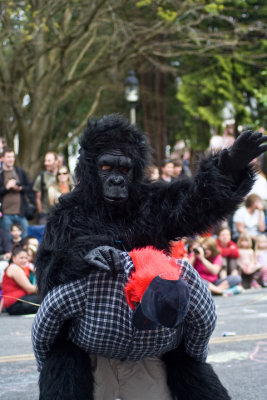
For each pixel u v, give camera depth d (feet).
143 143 9.84
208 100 61.11
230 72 59.41
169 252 9.88
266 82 61.21
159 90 76.89
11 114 65.00
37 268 9.57
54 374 9.14
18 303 27.91
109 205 9.61
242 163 9.15
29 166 58.80
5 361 19.02
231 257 35.35
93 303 9.00
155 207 9.75
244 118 60.23
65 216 9.50
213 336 22.22
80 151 9.73
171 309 8.13
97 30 66.80
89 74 57.31
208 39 54.95
